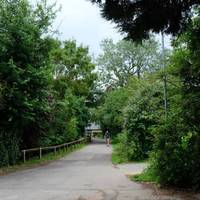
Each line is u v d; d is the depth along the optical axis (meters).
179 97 14.84
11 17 26.91
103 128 69.44
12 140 27.11
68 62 59.53
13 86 26.09
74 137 51.41
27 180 18.14
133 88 34.12
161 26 8.99
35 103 27.50
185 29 9.25
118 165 26.45
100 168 24.41
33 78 27.19
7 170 23.48
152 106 29.42
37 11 28.53
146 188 14.98
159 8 8.64
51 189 14.93
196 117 14.12
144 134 29.09
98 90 72.12
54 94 35.34
